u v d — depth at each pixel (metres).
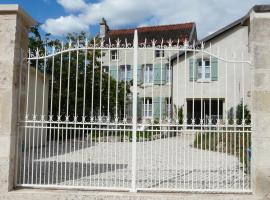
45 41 20.16
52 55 6.47
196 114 18.08
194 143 10.23
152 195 5.86
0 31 6.19
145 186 6.75
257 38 5.98
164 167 9.30
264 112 5.88
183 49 6.26
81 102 13.20
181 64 17.45
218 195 5.91
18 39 6.32
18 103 6.36
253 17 6.01
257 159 5.82
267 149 5.82
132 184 6.15
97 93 11.98
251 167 6.06
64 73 12.52
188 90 17.44
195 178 7.74
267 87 5.90
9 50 6.15
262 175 5.79
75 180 7.32
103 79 11.95
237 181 7.25
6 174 6.01
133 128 6.20
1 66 6.14
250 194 5.98
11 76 6.12
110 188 6.21
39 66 14.66
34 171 8.39
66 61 12.66
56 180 6.92
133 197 5.82
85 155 11.34
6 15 6.20
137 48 6.27
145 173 8.31
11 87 6.11
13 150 6.21
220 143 10.66
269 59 5.93
